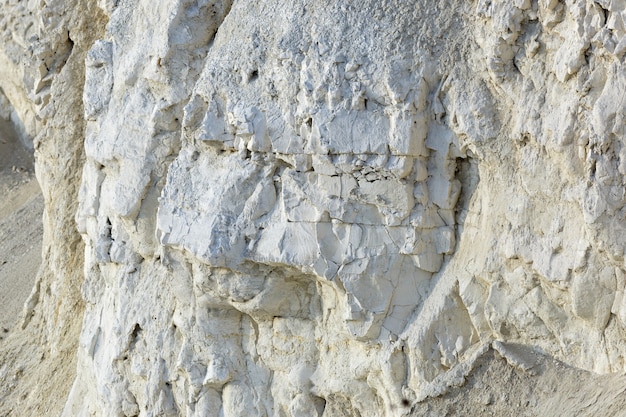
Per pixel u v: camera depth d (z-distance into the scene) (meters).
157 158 8.26
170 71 8.18
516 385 6.11
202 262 7.22
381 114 6.62
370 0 6.85
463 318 6.61
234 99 7.27
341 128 6.68
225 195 7.19
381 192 6.64
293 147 6.93
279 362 7.36
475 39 6.52
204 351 7.64
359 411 7.03
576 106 5.97
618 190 5.84
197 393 7.68
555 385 6.00
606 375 5.90
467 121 6.46
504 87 6.36
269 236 7.02
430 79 6.61
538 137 6.16
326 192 6.78
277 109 7.05
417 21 6.69
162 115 8.20
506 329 6.41
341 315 6.95
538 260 6.20
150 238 8.34
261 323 7.44
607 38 5.81
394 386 6.69
